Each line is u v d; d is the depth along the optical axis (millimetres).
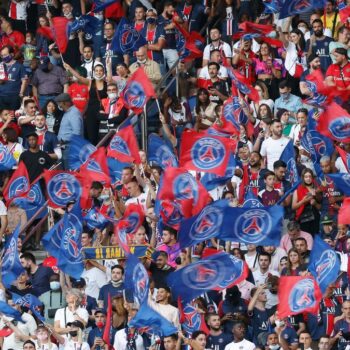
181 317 58344
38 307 62000
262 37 74062
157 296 60312
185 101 72562
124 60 74938
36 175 69125
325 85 69312
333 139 65500
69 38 76812
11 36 79875
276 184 66875
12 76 75750
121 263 63031
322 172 66875
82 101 73375
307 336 60312
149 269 62156
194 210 59812
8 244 61062
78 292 62312
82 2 80562
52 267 63875
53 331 60562
